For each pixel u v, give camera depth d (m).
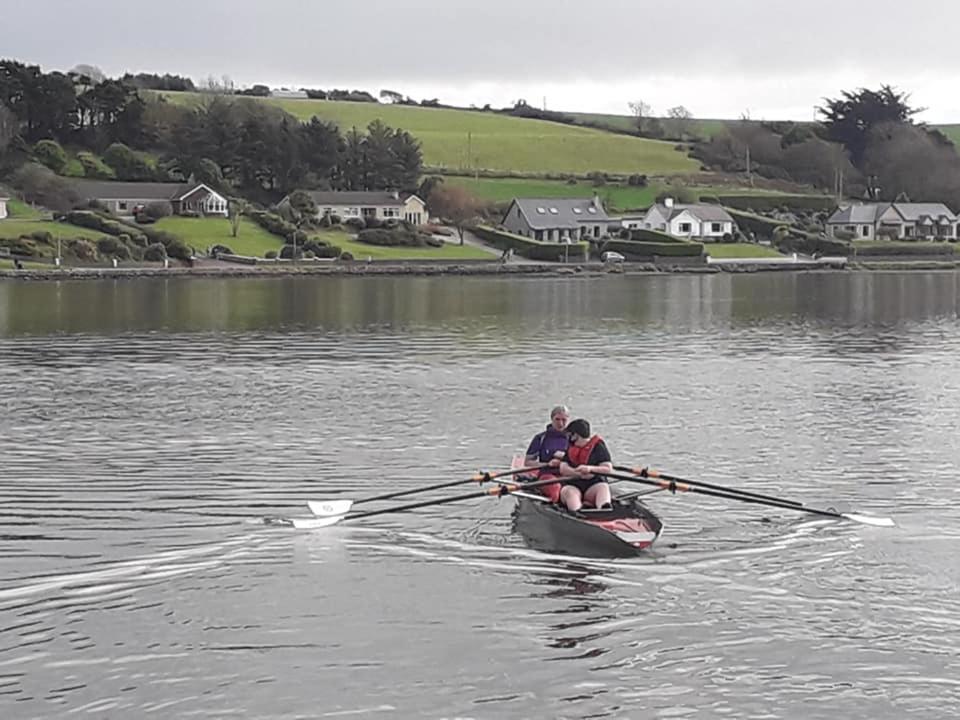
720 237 185.75
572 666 16.95
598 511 22.33
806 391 42.66
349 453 30.98
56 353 53.75
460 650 17.45
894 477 28.23
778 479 28.12
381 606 19.09
